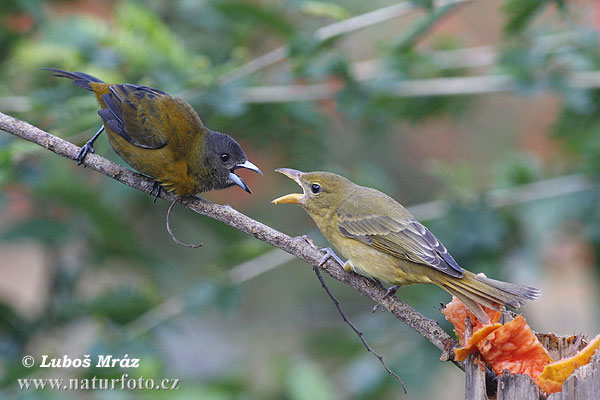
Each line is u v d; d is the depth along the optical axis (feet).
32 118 36.47
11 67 41.37
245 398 39.63
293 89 39.29
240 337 50.96
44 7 40.73
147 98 26.99
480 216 38.63
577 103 39.40
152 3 43.50
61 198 36.83
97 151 33.68
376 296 24.02
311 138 43.21
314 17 43.24
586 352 19.12
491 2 51.08
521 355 20.20
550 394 18.98
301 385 38.99
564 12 39.17
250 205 45.85
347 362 43.34
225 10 40.09
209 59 43.52
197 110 37.86
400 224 27.76
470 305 22.15
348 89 38.91
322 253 24.57
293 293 50.70
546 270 42.52
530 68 39.55
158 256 40.93
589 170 39.47
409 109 44.50
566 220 40.75
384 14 37.29
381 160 51.31
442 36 45.27
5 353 38.83
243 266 37.19
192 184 26.81
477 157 51.98
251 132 42.73
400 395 43.06
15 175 35.94
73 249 43.01
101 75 36.09
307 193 30.37
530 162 40.75
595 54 40.57
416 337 39.63
